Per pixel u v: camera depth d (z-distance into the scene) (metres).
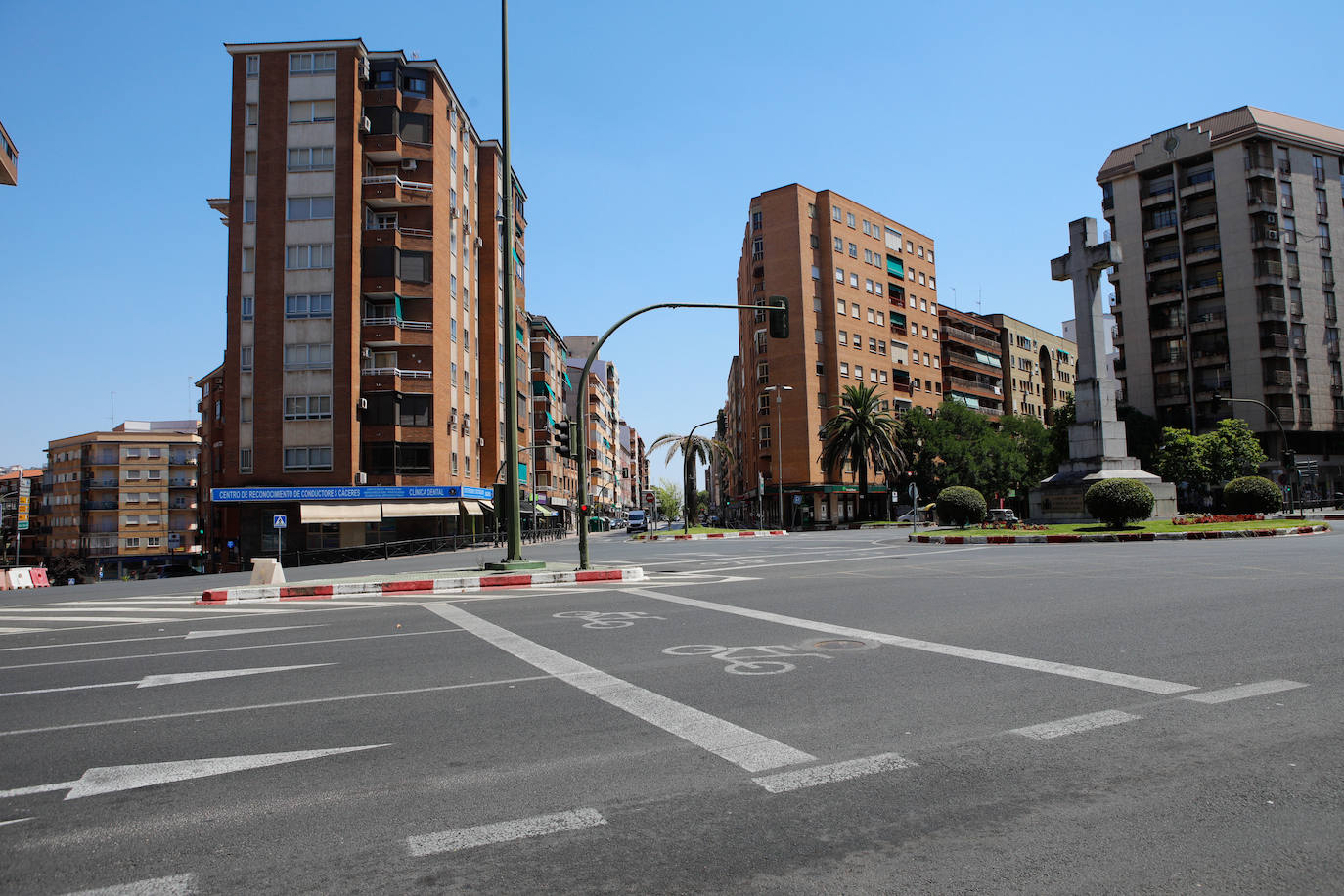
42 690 6.75
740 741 4.72
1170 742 4.51
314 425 43.56
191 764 4.57
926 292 82.94
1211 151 65.81
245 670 7.29
